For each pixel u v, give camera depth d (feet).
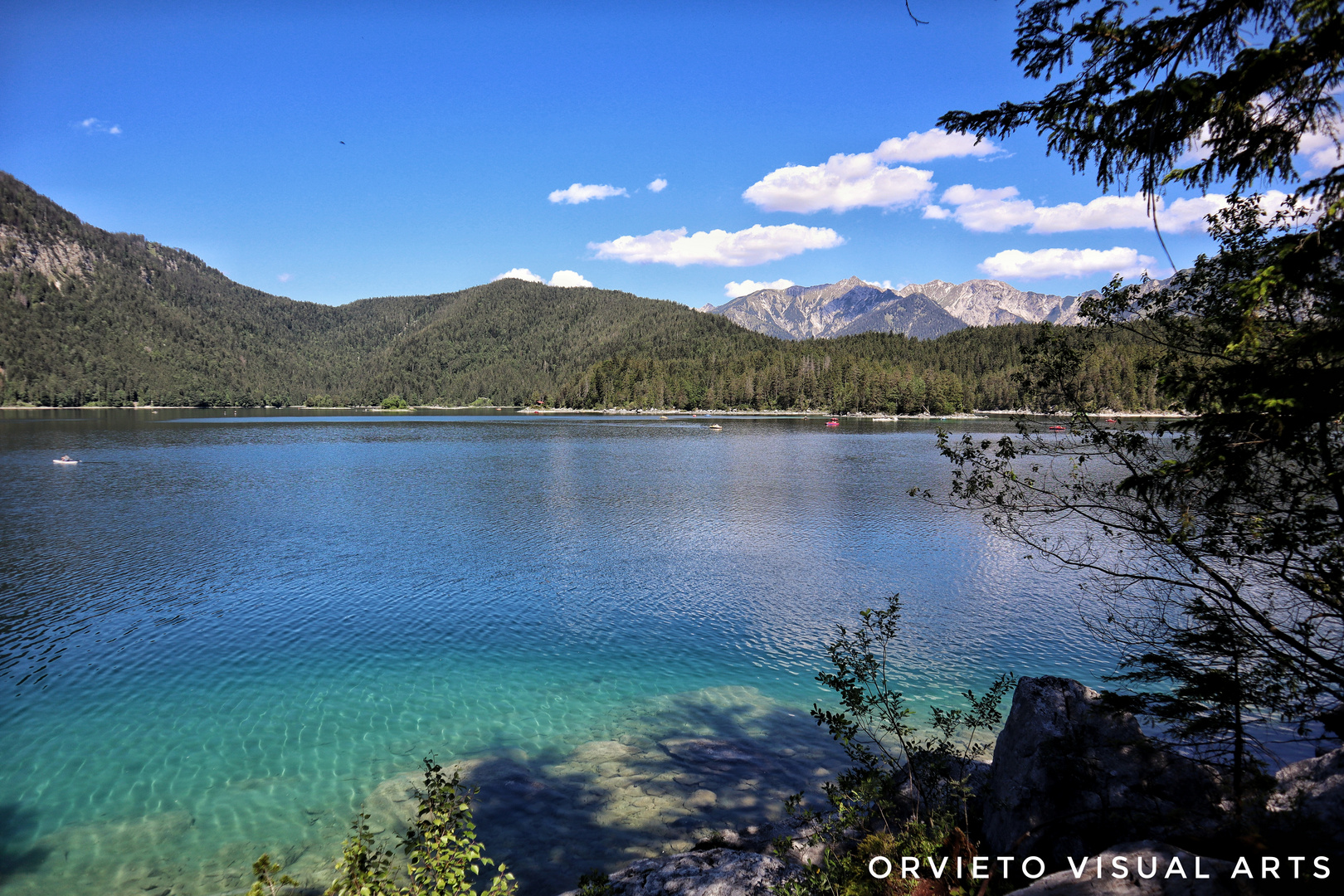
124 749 44.80
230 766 42.83
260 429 443.73
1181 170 16.10
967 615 71.20
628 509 139.95
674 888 26.63
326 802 38.58
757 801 38.14
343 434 396.37
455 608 75.31
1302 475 16.61
